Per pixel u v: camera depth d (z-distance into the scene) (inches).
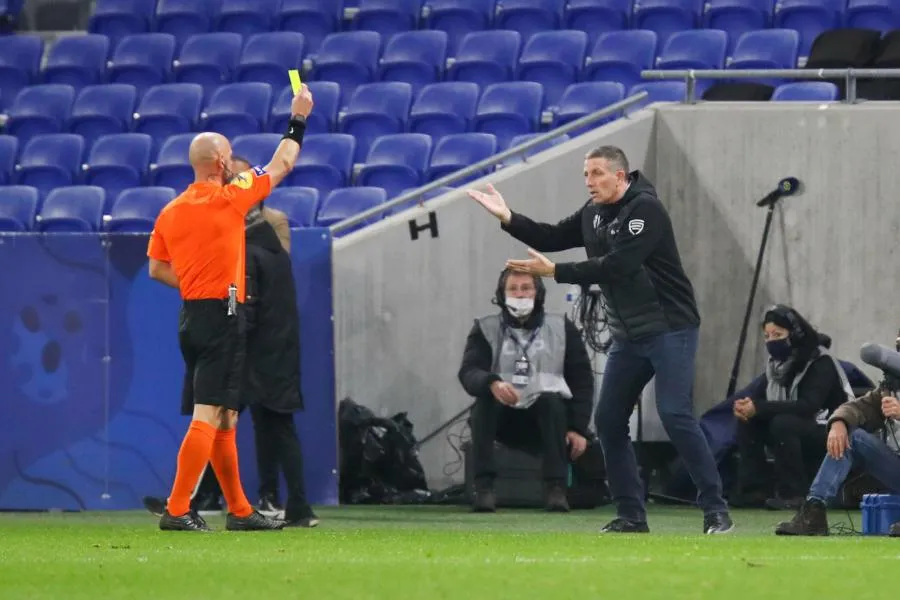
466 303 1520.7
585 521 1212.5
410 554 807.7
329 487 1409.9
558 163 1536.7
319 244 1414.9
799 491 1347.2
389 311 1523.1
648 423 1525.6
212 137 1017.5
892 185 1514.5
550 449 1337.4
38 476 1403.8
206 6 2338.8
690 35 1993.1
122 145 2047.2
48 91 2209.6
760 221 1541.6
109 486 1402.6
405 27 2218.3
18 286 1403.8
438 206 1524.4
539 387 1349.7
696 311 1026.1
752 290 1524.4
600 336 1504.7
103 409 1405.0
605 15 2123.5
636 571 692.1
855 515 1273.4
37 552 845.8
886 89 1818.4
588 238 1024.2
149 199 1904.5
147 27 2359.7
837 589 617.9
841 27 2005.4
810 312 1530.5
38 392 1406.3
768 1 2057.1
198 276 1006.4
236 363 1019.9
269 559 779.4
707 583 639.1
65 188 1950.1
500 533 1025.5
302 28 2271.2
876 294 1518.2
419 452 1518.2
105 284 1405.0
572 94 1920.5
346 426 1470.2
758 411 1358.3
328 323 1412.4
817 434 1350.9
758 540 932.6
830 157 1525.6
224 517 1240.2
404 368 1521.9
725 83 1910.7
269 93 2101.4
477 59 2070.6
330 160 1921.8
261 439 1170.0
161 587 645.9
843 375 1369.3
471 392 1347.2
